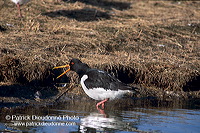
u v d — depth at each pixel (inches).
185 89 572.1
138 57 601.3
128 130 397.1
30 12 732.0
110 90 472.1
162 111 476.7
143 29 718.5
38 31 653.9
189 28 756.0
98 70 483.2
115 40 658.2
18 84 506.9
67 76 542.3
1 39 597.6
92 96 485.1
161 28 736.3
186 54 643.5
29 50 568.7
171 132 394.3
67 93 520.7
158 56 620.1
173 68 579.5
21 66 521.7
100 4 847.7
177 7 894.4
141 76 566.3
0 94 478.6
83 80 484.1
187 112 475.5
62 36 644.1
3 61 515.8
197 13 858.8
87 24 711.7
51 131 385.4
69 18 732.0
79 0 839.7
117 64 563.5
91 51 608.1
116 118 437.1
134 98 541.3
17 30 647.1
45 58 552.1
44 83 527.8
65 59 560.7
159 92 559.2
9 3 757.9
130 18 780.0
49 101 491.8
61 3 802.8
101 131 391.9
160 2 920.3
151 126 411.8
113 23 733.9
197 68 587.2
